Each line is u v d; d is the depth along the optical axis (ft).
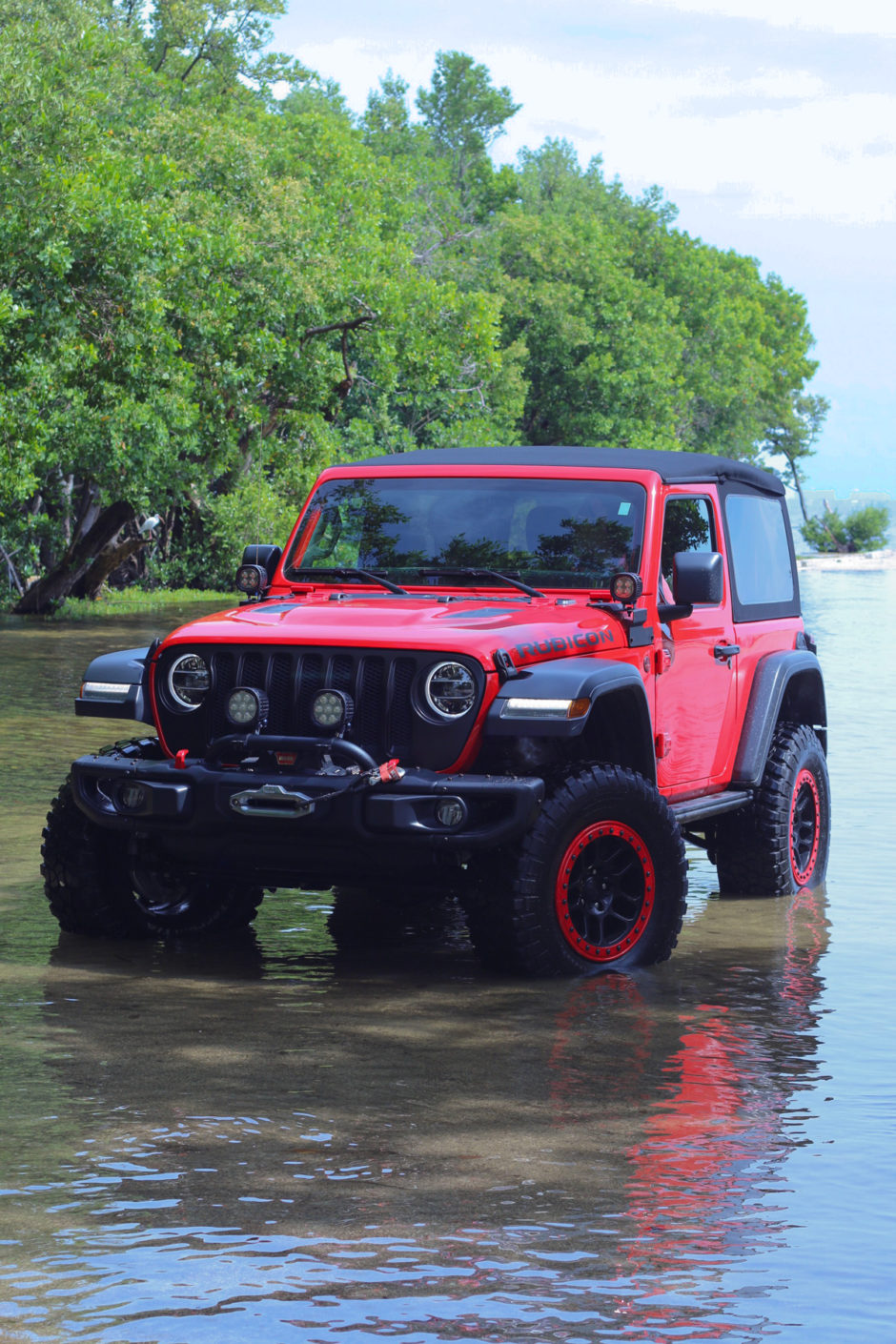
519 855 21.26
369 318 133.90
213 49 169.89
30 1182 13.53
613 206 321.73
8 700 58.80
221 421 126.62
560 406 247.50
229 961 22.62
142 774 22.35
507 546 24.90
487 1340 10.73
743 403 316.60
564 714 21.15
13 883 27.63
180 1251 12.12
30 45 107.86
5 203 96.12
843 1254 12.28
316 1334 10.78
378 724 21.83
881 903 27.55
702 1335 10.85
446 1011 19.81
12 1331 10.80
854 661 78.13
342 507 26.08
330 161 161.89
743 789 27.63
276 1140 14.76
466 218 267.80
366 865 21.57
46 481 136.26
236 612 23.97
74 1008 19.66
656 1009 20.03
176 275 113.39
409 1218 12.84
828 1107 16.07
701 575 23.79
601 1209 13.14
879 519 421.59
